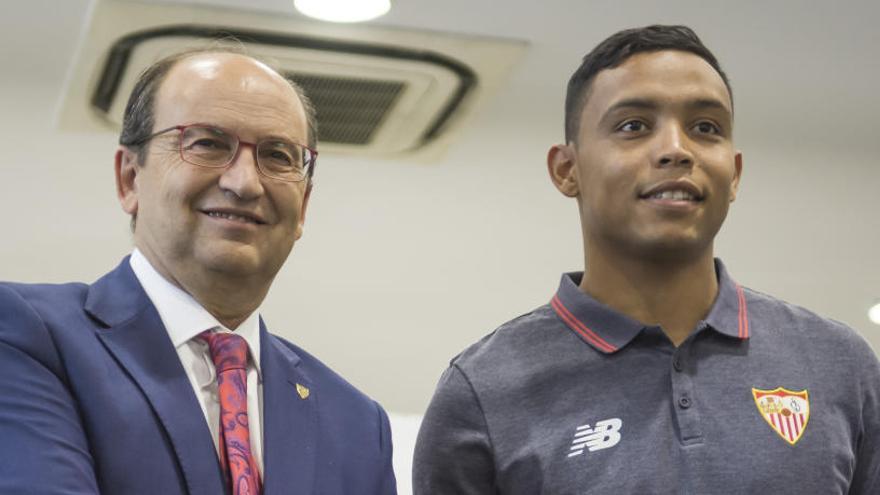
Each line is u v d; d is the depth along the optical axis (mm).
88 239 4059
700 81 2340
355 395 2402
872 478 2262
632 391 2268
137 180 2303
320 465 2221
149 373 2109
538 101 3842
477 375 2363
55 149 3824
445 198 4133
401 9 3418
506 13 3471
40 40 3482
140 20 3385
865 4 3529
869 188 4305
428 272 4309
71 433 1965
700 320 2365
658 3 3492
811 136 4152
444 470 2332
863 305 4621
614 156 2322
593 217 2369
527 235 4262
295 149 2314
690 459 2166
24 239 4027
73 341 2078
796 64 3811
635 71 2355
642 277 2357
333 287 4281
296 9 3391
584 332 2357
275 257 2275
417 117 3830
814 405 2246
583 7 3477
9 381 1978
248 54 2471
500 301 4410
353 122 3840
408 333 4418
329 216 4117
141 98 2332
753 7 3535
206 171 2227
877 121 4094
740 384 2260
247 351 2260
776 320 2393
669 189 2273
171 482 2018
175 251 2221
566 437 2242
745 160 4219
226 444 2090
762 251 4469
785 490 2145
